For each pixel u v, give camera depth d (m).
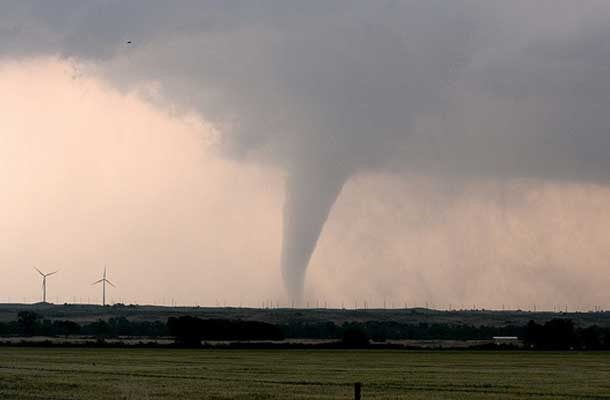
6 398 188.25
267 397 196.00
